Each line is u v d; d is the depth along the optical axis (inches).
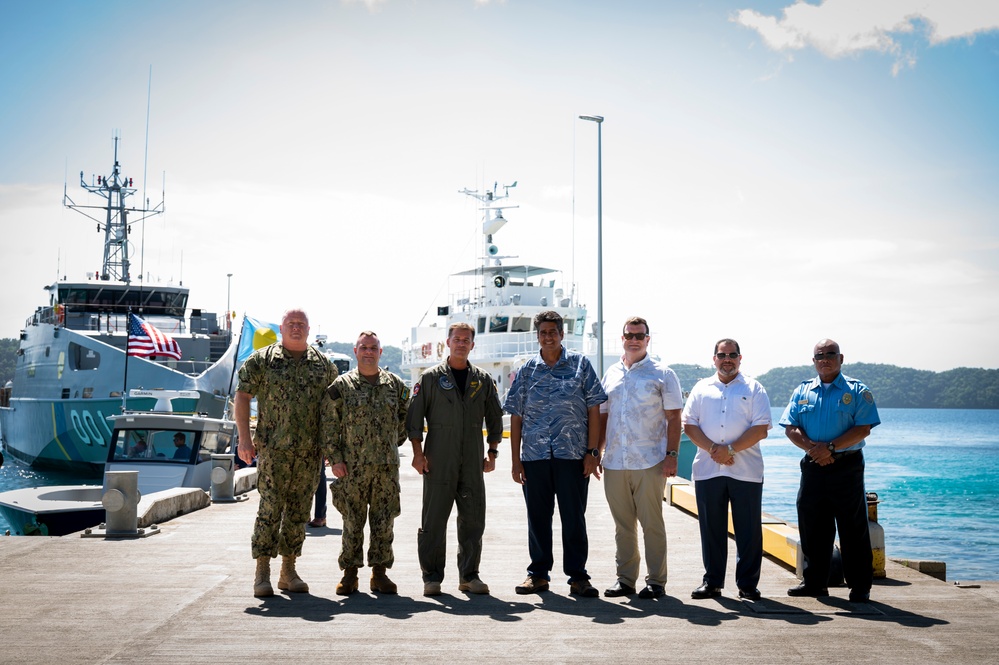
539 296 1451.8
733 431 271.0
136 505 387.5
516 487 671.8
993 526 1182.9
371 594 274.2
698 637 220.5
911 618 241.6
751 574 268.5
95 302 1460.4
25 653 202.1
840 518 264.2
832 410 263.3
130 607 249.1
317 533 423.5
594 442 274.7
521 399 281.4
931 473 2209.6
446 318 1553.9
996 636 221.6
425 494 276.8
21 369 1604.3
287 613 244.8
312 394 274.4
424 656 202.7
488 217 1512.1
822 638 219.5
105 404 1200.2
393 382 279.4
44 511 547.2
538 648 209.8
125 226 1732.3
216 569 309.6
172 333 1397.6
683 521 461.1
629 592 275.0
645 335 278.7
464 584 277.3
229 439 681.6
